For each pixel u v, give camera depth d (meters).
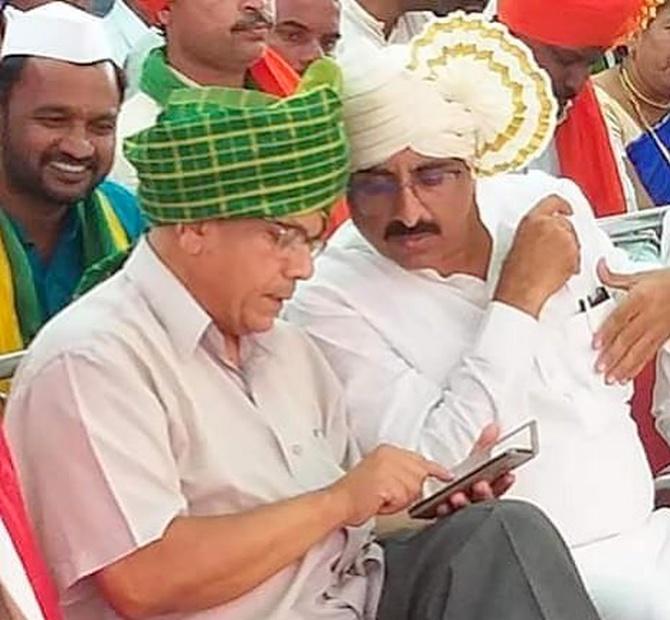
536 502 2.89
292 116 2.42
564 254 2.90
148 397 2.39
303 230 2.47
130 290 2.46
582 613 2.48
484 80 2.82
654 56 4.63
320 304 2.89
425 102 2.74
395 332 2.88
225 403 2.50
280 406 2.58
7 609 2.07
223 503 2.46
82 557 2.33
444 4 4.37
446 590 2.50
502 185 3.08
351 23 4.33
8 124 3.11
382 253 2.89
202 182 2.41
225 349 2.52
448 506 2.61
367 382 2.85
